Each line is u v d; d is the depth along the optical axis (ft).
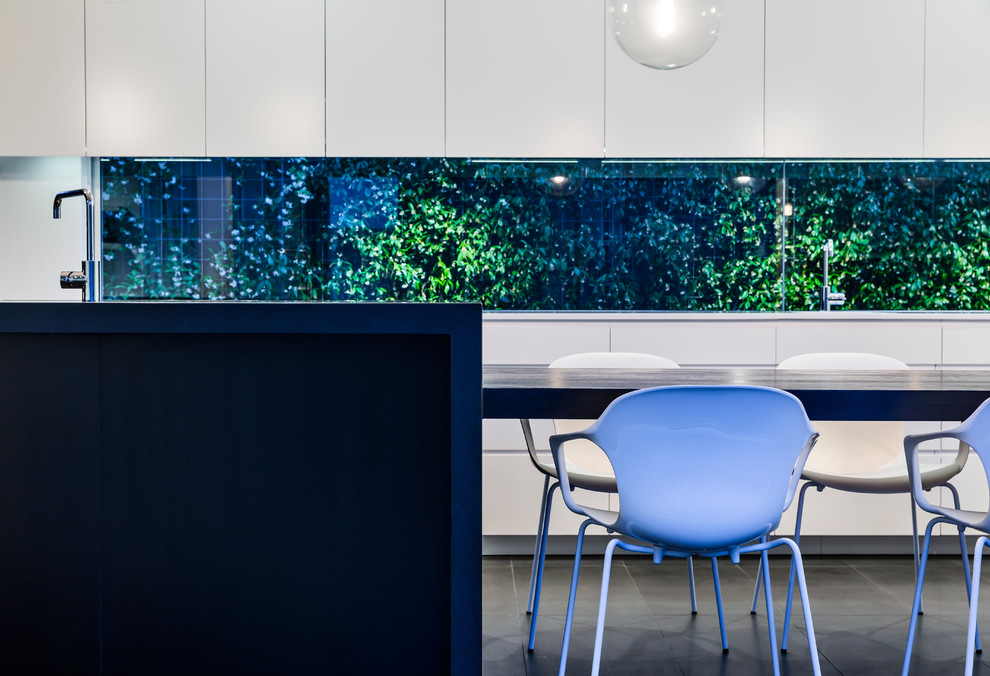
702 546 6.31
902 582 11.21
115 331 5.30
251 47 13.21
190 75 13.21
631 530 6.36
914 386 7.07
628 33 8.49
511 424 12.59
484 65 13.26
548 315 12.84
